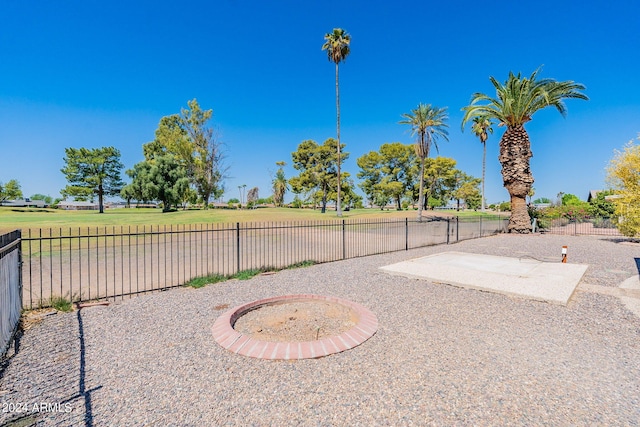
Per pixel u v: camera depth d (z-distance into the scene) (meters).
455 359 3.35
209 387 2.83
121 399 2.65
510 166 18.78
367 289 6.20
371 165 49.38
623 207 13.94
